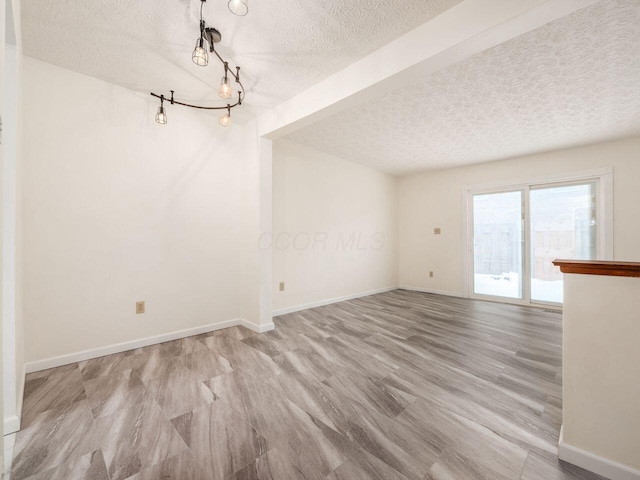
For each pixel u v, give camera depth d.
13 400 1.44
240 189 3.25
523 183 4.25
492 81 2.29
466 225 4.84
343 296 4.54
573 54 1.95
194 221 2.88
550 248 4.07
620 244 3.51
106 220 2.35
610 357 1.21
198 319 2.91
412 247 5.53
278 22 1.70
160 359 2.29
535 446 1.37
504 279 4.47
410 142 3.70
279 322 3.34
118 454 1.31
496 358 2.34
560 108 2.74
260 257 3.00
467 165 4.80
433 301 4.51
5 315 1.43
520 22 1.43
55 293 2.13
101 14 1.65
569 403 1.29
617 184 3.54
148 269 2.58
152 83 2.38
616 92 2.45
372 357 2.36
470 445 1.38
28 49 1.95
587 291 1.26
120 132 2.42
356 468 1.24
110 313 2.38
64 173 2.16
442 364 2.23
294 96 2.58
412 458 1.29
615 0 1.50
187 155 2.83
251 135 3.12
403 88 2.40
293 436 1.43
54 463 1.25
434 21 1.68
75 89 2.21
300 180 3.90
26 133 2.01
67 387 1.85
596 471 1.21
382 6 1.59
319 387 1.89
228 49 1.95
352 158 4.48
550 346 2.60
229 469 1.23
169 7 1.59
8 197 1.46
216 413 1.61
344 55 2.01
